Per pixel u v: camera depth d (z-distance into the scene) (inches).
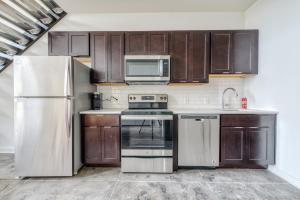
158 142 95.3
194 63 107.6
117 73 109.1
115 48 108.8
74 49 109.1
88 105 109.7
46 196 73.3
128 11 119.8
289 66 83.8
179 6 113.7
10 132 123.6
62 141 88.5
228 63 106.9
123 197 72.5
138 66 104.3
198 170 97.4
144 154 95.0
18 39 119.3
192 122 96.1
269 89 97.1
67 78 87.3
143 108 119.0
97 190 77.6
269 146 94.0
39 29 121.4
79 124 97.1
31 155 88.2
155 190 77.4
